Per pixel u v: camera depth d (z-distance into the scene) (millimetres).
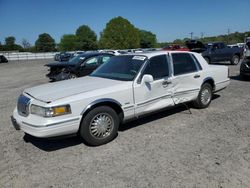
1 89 11734
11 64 37125
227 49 18656
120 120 4949
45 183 3512
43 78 15812
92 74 5832
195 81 6215
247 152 4180
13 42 114375
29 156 4324
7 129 5664
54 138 4215
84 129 4426
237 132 5055
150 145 4570
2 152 4500
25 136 5207
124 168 3816
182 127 5410
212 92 6898
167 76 5539
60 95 4359
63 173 3746
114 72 5512
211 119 5875
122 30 82000
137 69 5172
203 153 4188
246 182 3352
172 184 3367
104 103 4629
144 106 5137
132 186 3365
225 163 3844
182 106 6816
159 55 5520
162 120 5879
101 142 4625
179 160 3984
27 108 4371
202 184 3340
